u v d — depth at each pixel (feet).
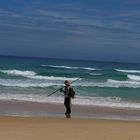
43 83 112.68
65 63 311.88
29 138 35.01
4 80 116.47
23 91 88.94
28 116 52.54
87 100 77.61
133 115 61.31
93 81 132.57
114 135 38.04
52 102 70.33
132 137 37.24
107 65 329.72
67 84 53.42
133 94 99.09
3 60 301.43
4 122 45.09
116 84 127.54
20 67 200.95
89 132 39.42
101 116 57.88
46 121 47.37
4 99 71.20
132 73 197.67
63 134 37.65
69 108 52.95
